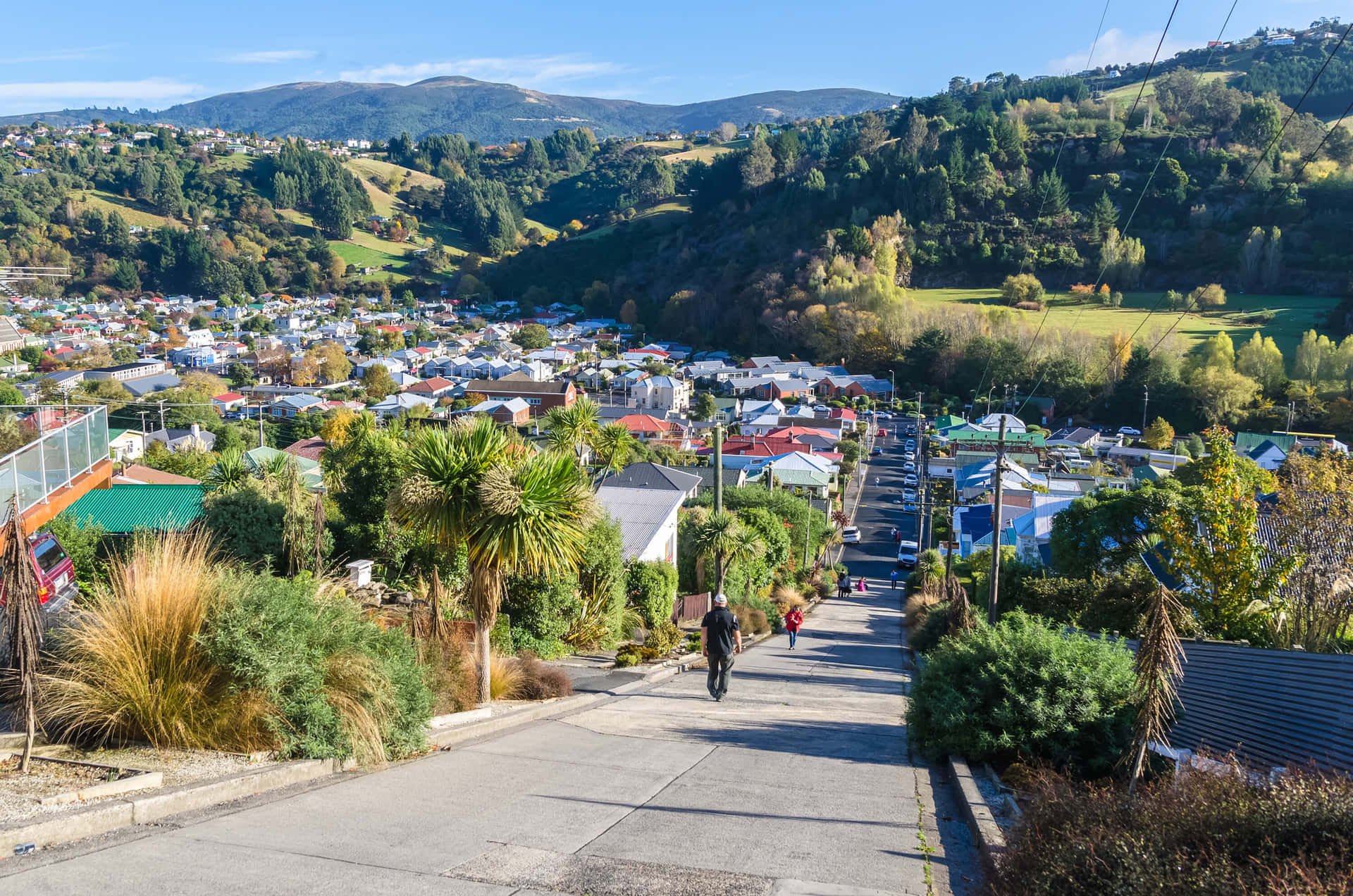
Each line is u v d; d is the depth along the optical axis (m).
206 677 6.69
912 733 9.49
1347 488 17.28
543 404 111.12
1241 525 17.95
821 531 51.81
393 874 4.55
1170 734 8.87
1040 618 9.62
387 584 16.62
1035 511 40.19
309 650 7.12
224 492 16.92
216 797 5.81
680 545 30.62
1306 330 109.75
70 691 6.41
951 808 6.94
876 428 109.19
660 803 6.47
